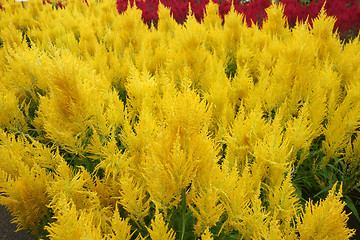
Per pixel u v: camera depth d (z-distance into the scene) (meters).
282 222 1.80
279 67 3.08
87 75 3.02
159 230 1.42
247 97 3.05
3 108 2.84
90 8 9.09
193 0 8.21
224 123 2.44
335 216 1.34
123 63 3.94
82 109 2.13
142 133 2.09
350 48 3.83
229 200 1.66
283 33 4.66
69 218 1.39
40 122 2.87
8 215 3.24
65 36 5.30
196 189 1.72
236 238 1.86
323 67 3.51
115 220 1.49
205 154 1.52
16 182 1.96
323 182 2.62
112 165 2.01
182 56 3.47
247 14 6.23
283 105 2.63
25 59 3.33
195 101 1.43
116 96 2.70
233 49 4.44
